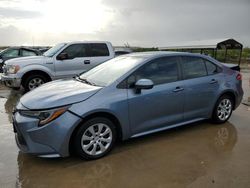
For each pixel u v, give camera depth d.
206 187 3.39
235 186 3.42
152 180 3.55
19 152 4.39
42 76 8.88
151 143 4.75
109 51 9.81
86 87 4.31
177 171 3.78
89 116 3.98
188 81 5.04
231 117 6.38
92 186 3.42
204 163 4.02
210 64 5.52
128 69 4.50
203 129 5.49
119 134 4.37
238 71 6.15
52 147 3.76
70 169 3.84
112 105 4.11
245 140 4.95
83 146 3.97
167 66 4.87
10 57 13.48
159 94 4.61
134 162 4.05
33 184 3.47
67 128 3.76
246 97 8.80
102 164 3.98
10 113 6.68
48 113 3.73
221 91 5.52
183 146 4.64
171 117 4.88
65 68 9.10
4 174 3.71
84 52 9.40
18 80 8.58
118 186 3.42
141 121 4.50
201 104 5.29
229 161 4.09
